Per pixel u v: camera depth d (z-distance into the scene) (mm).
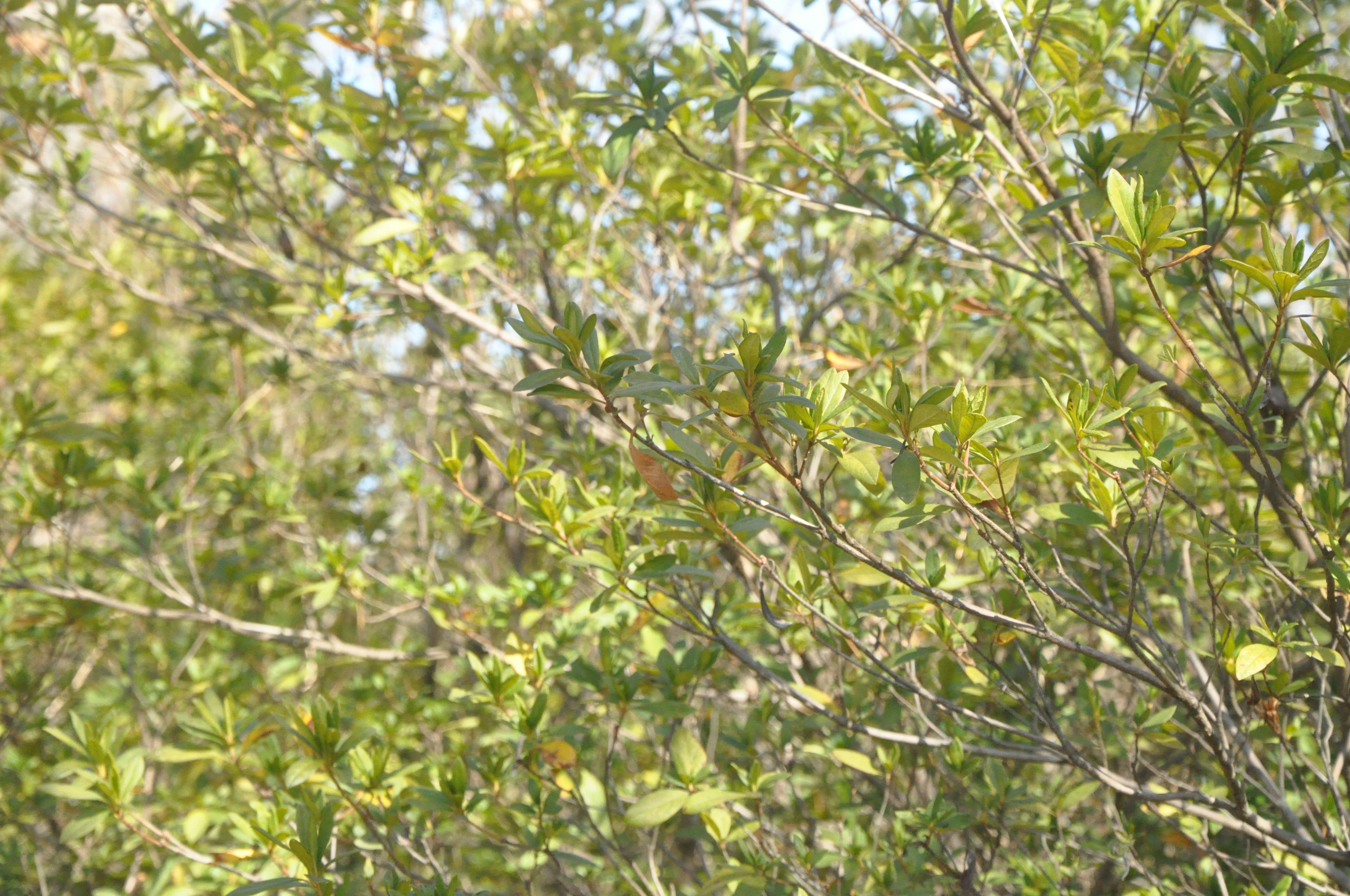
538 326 1595
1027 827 2727
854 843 2756
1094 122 3215
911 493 1541
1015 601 2633
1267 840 2145
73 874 4102
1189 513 3195
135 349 7312
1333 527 2129
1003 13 2658
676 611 2785
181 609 5043
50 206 5469
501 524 4727
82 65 4383
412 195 3893
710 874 2842
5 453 3945
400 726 4191
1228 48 2389
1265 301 3615
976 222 4152
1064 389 3328
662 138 3686
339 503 5316
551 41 4750
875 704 3018
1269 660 1916
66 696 5070
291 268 5031
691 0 3889
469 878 4176
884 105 3617
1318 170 2572
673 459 1656
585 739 3105
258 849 2658
